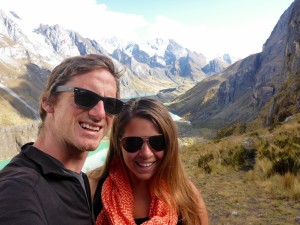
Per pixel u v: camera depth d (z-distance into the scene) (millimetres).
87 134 542
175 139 799
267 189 2314
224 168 3211
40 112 562
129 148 784
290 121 4996
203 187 2676
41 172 469
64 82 542
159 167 785
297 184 2215
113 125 828
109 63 592
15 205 371
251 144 3934
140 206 805
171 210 754
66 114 530
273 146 3379
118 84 620
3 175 428
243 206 2082
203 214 842
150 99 807
